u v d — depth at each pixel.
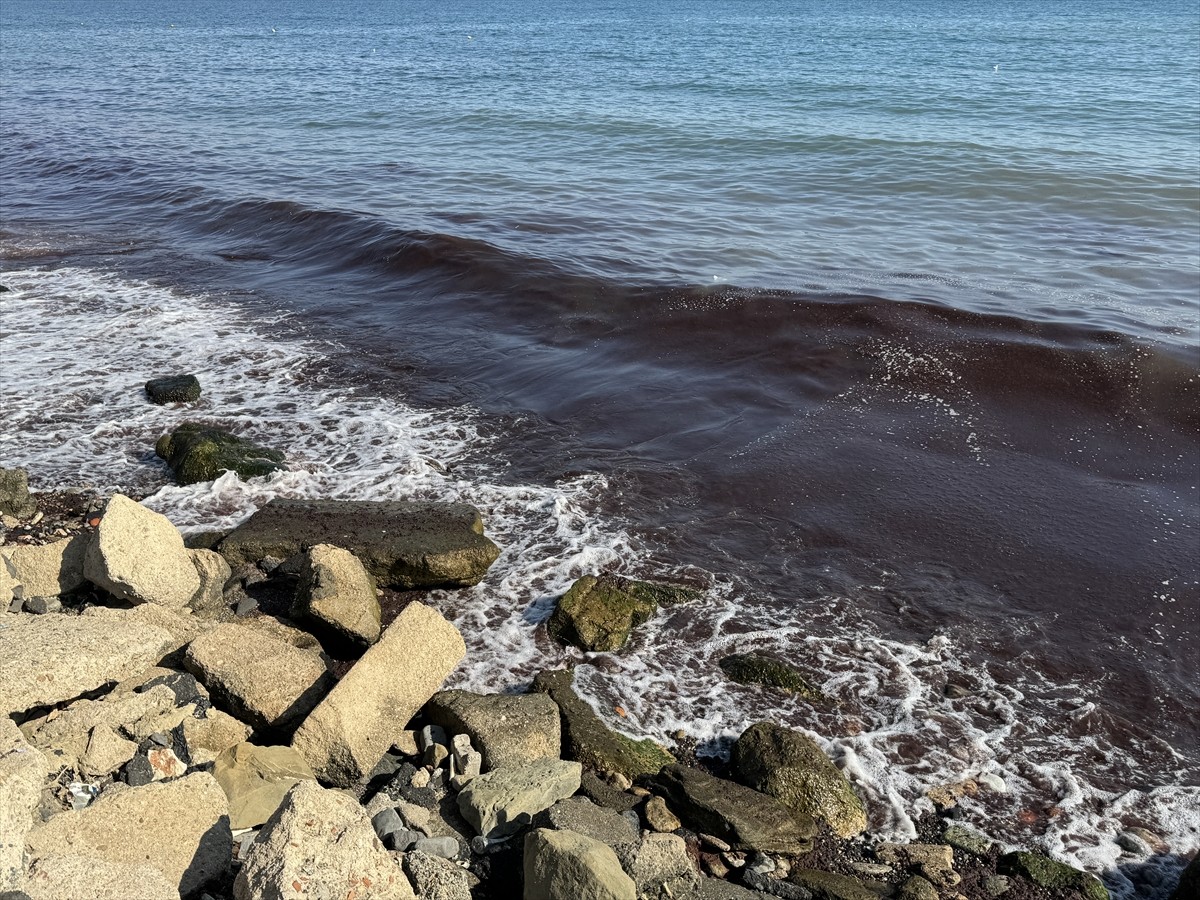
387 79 45.22
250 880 4.42
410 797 5.86
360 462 10.53
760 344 13.36
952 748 6.74
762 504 9.77
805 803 6.04
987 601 8.34
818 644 7.73
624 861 5.19
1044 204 20.67
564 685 6.98
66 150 29.33
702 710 7.01
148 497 9.72
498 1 151.38
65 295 16.16
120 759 5.69
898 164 24.09
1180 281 15.80
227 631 6.85
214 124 33.31
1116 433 11.15
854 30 67.75
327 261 17.89
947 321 13.63
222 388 12.43
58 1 174.62
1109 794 6.40
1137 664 7.63
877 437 11.08
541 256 16.75
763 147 26.44
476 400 12.16
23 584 7.61
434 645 6.61
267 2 157.75
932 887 5.51
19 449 10.70
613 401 12.04
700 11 103.88
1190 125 28.30
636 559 8.80
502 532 9.23
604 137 28.50
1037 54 48.34
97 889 4.37
